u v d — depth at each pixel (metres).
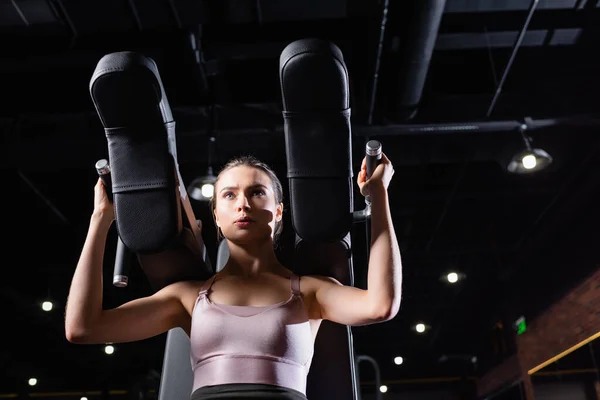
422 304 11.00
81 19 4.41
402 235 8.11
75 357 12.89
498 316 10.64
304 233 1.14
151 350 12.53
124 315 1.12
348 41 4.74
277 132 5.13
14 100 5.29
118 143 1.11
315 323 1.18
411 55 4.17
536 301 8.45
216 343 1.02
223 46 4.73
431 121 5.11
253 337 1.01
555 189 6.62
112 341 1.13
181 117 5.13
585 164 5.73
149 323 1.16
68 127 5.05
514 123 5.00
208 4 4.34
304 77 1.04
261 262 1.18
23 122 5.07
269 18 4.56
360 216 1.38
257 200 1.19
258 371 0.98
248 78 5.26
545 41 4.84
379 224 1.12
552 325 7.96
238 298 1.10
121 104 1.06
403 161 5.43
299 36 4.66
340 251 1.24
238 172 1.22
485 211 7.76
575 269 6.96
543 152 4.77
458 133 5.12
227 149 5.24
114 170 1.11
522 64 5.21
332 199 1.12
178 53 4.55
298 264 1.28
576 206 6.54
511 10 4.55
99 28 4.51
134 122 1.09
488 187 6.82
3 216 6.91
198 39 4.57
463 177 6.69
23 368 12.72
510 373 10.32
